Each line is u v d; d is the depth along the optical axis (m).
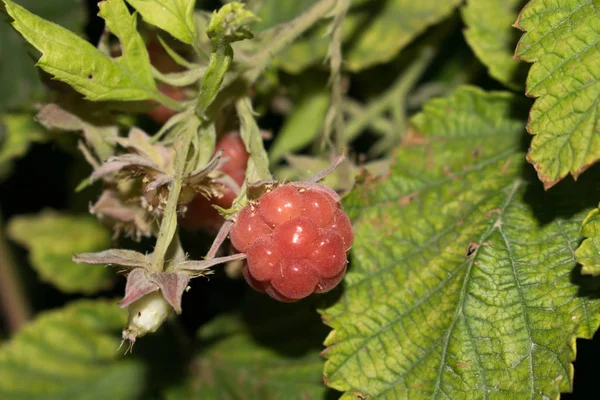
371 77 0.25
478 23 0.22
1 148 0.25
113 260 0.18
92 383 0.26
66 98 0.20
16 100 0.25
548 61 0.18
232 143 0.20
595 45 0.18
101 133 0.20
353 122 0.24
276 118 0.25
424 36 0.24
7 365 0.26
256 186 0.19
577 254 0.18
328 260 0.18
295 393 0.23
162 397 0.25
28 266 0.28
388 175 0.21
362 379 0.20
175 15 0.19
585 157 0.18
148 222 0.20
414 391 0.19
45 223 0.27
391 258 0.20
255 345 0.24
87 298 0.27
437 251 0.20
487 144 0.21
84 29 0.24
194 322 0.25
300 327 0.23
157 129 0.23
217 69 0.19
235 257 0.18
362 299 0.20
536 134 0.18
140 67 0.19
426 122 0.21
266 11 0.24
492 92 0.21
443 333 0.19
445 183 0.21
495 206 0.20
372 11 0.24
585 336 0.19
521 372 0.19
